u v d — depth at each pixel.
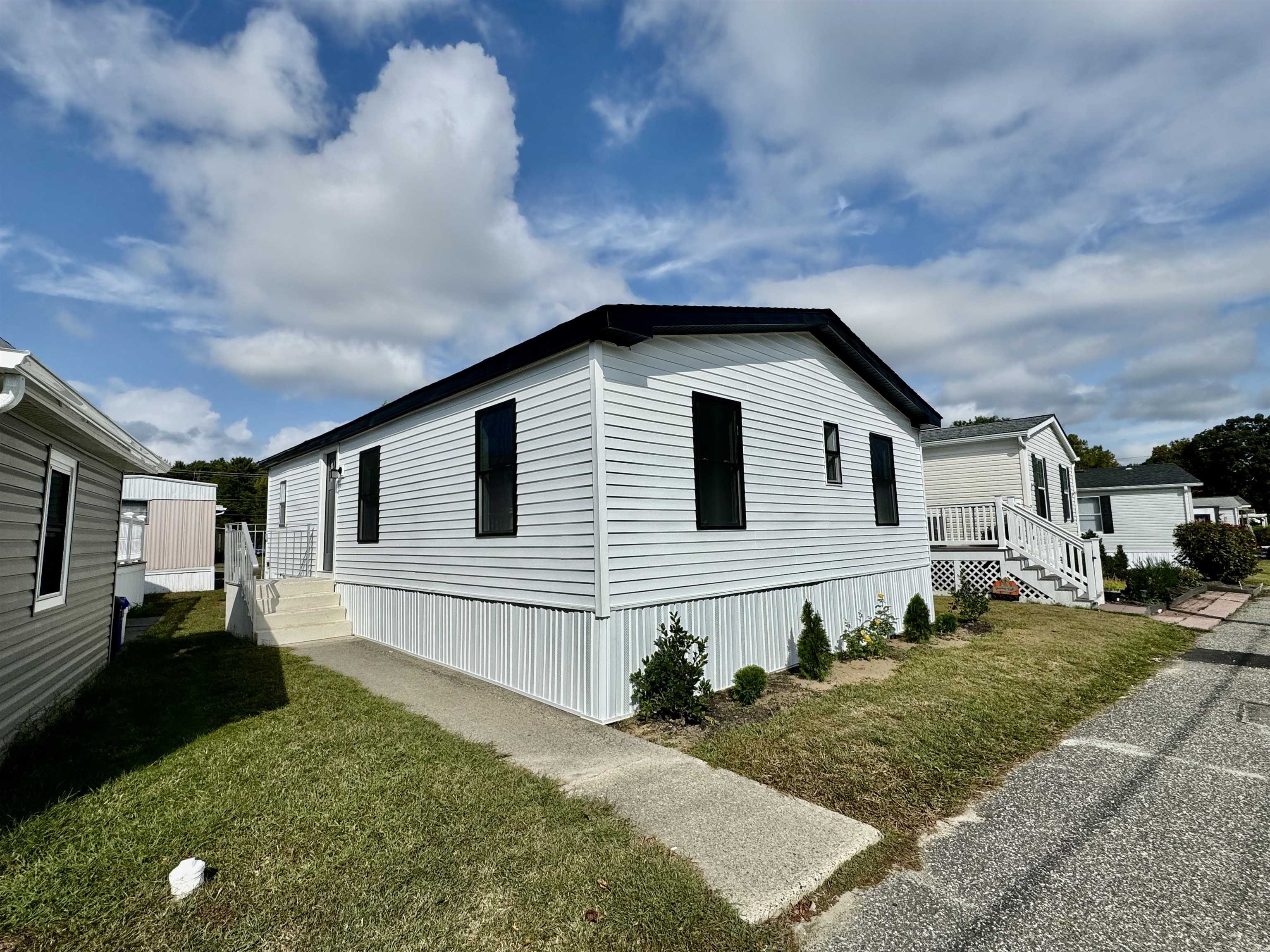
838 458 8.76
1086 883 2.86
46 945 2.27
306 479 12.42
